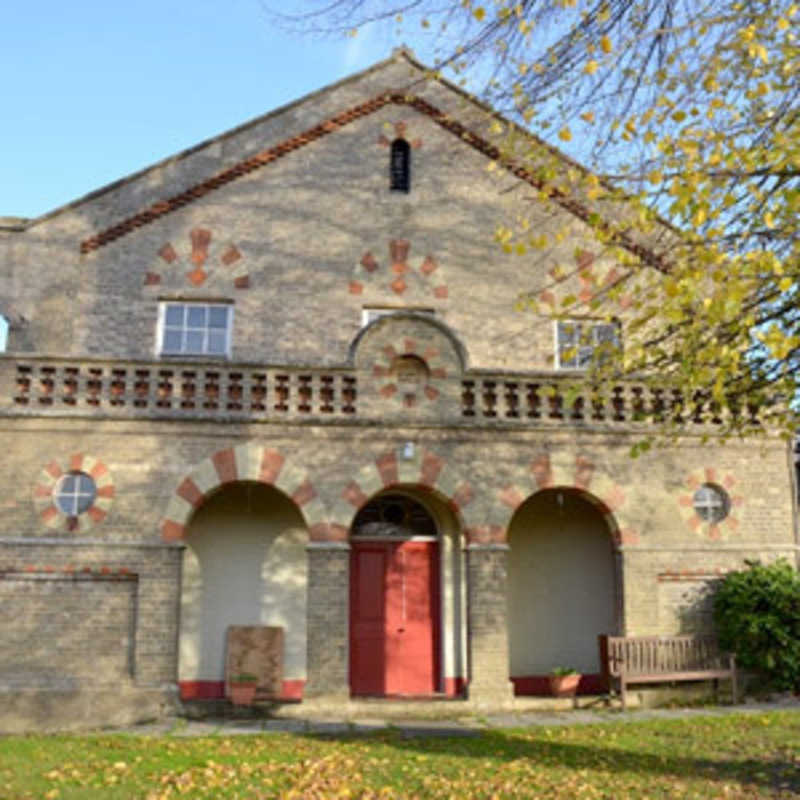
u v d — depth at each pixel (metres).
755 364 9.90
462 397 14.66
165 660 13.33
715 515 15.09
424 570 15.73
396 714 13.41
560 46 8.68
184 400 14.20
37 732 12.66
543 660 15.69
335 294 16.84
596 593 16.00
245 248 16.88
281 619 15.20
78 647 13.31
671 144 8.17
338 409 14.37
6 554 13.38
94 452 13.84
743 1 8.12
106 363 14.09
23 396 13.89
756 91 8.15
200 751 10.60
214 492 14.23
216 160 17.20
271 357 16.45
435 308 16.98
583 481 14.66
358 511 14.83
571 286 17.30
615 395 14.99
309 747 10.93
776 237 8.30
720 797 8.53
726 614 14.23
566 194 9.30
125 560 13.55
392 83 17.88
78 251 16.59
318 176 17.36
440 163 17.69
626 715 13.33
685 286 8.04
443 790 8.73
